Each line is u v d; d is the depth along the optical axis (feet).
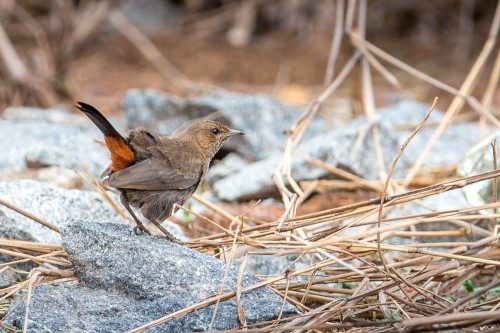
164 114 51.03
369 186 38.63
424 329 22.97
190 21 78.13
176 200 29.86
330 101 59.41
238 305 24.77
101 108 60.59
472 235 33.40
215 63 69.97
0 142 46.24
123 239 27.32
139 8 78.43
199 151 31.45
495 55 69.72
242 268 26.11
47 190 32.94
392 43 74.23
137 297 26.25
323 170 40.68
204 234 35.99
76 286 27.43
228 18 77.15
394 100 62.13
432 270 28.02
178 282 25.91
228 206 39.65
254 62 70.28
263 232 28.89
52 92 62.95
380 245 27.12
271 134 47.93
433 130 49.67
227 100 50.01
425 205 34.96
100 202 33.63
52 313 25.43
